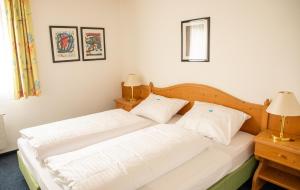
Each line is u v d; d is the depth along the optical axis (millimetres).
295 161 1862
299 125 2102
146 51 3562
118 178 1426
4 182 2523
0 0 2832
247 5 2309
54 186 1604
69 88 3561
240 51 2438
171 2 3029
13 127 3150
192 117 2518
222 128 2227
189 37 2895
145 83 3695
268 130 2262
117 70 4078
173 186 1541
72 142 2117
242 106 2488
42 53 3223
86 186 1347
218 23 2576
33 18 3074
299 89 2078
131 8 3666
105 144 1936
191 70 2965
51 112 3436
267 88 2293
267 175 2162
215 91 2715
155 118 2852
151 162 1618
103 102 3990
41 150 1942
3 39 2924
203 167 1766
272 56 2209
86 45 3621
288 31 2072
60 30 3324
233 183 1969
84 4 3498
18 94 3002
